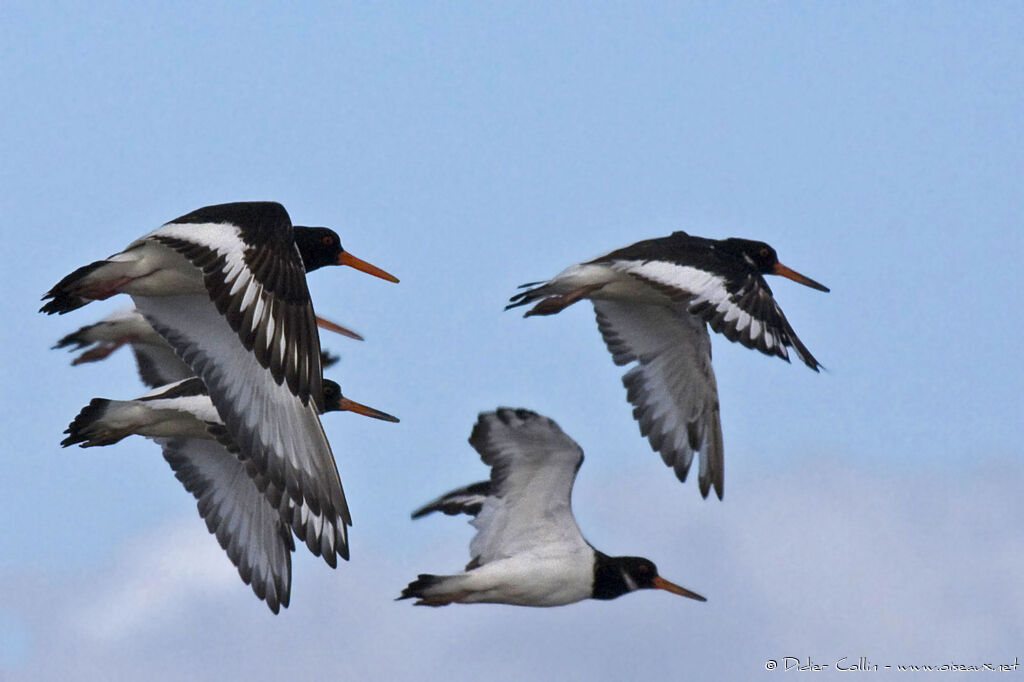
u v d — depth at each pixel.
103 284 16.12
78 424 17.19
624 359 20.19
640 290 19.61
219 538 18.41
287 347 14.34
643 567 18.16
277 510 17.64
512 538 17.88
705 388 20.22
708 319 18.41
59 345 19.41
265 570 18.22
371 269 19.61
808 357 18.55
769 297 18.78
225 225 14.80
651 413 20.12
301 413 14.66
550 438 17.44
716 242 21.00
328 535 15.42
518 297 19.62
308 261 19.47
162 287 16.17
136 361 19.56
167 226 14.92
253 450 14.85
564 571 17.73
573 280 19.41
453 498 17.98
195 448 18.58
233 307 14.41
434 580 17.55
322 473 14.51
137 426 17.23
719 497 20.22
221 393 15.37
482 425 17.67
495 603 17.78
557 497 17.84
